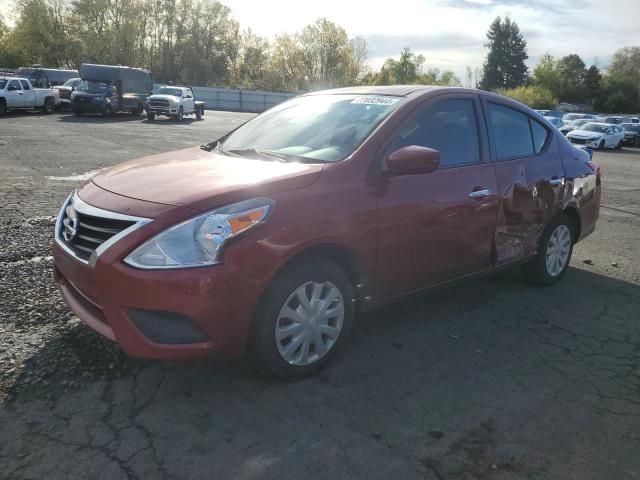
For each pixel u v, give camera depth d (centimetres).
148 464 243
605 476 251
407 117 367
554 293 491
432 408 298
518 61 9569
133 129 2127
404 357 354
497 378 334
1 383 295
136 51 6519
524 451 266
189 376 315
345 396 304
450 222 376
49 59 5981
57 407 279
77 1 5981
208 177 311
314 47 7150
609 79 9356
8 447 248
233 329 281
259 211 282
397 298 362
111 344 342
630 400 317
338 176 321
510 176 427
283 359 305
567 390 324
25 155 1193
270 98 5928
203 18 6969
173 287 265
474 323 414
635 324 429
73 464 240
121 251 272
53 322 367
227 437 264
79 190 334
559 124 3438
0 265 469
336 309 325
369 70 7475
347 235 315
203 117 3484
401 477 243
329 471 244
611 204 996
